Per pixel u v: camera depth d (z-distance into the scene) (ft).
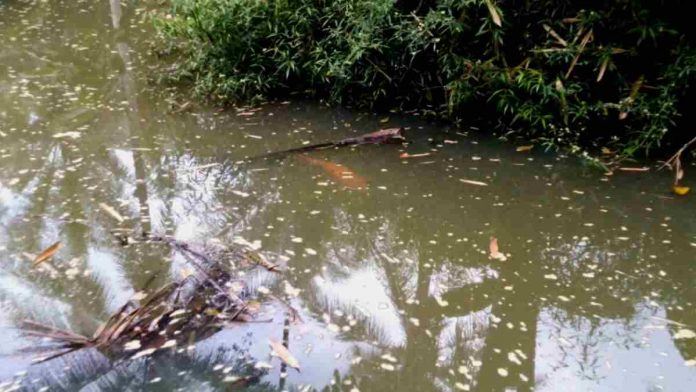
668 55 15.83
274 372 8.46
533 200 13.51
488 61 16.48
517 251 11.69
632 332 9.53
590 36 15.79
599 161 15.12
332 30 18.21
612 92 16.40
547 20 16.61
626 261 11.40
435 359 8.89
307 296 10.14
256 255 11.03
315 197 13.42
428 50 17.75
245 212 12.71
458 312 9.95
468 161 15.23
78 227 11.83
